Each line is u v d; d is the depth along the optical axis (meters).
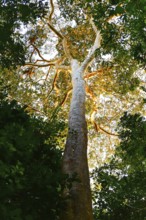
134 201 8.84
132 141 9.37
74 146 8.95
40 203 5.66
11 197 5.38
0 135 5.43
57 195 5.80
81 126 10.13
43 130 7.87
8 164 5.19
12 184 5.11
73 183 7.37
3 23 9.47
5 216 4.66
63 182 6.07
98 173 9.39
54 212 5.91
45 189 5.66
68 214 6.62
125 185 8.95
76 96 12.09
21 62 9.82
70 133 9.42
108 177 9.07
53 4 16.64
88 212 6.92
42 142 7.37
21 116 6.64
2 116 6.34
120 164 9.51
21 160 5.74
